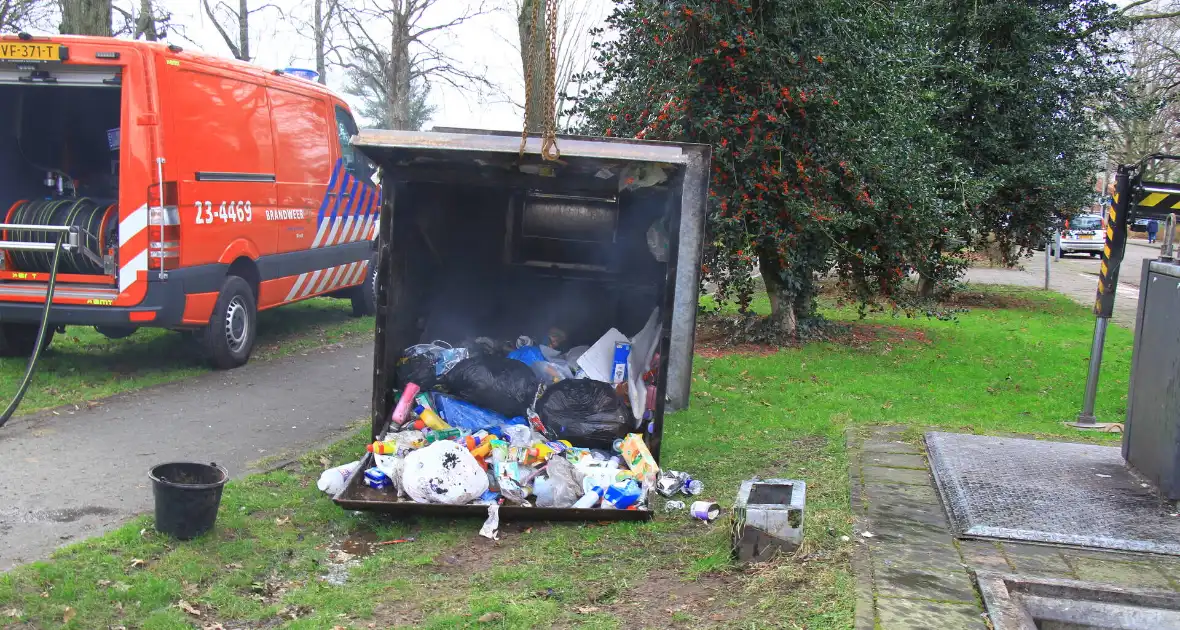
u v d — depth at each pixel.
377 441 5.52
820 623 3.69
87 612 3.71
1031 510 5.07
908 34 10.54
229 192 8.53
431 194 6.39
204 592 3.99
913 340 11.66
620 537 4.73
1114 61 15.75
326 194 10.62
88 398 7.40
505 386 5.86
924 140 11.16
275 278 9.57
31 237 7.93
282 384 8.30
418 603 3.96
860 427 7.08
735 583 4.15
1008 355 10.96
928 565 4.30
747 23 9.09
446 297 6.99
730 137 9.22
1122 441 6.40
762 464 6.09
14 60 7.35
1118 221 7.21
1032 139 15.62
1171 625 3.93
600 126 10.25
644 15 9.38
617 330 6.57
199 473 4.62
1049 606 4.00
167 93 7.66
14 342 8.58
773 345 10.59
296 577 4.23
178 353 9.32
